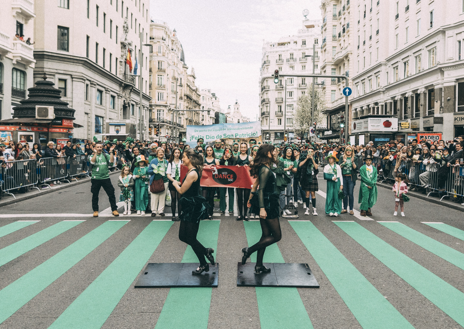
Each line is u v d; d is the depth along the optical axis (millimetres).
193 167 4961
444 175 11359
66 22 33438
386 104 38812
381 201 11891
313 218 9117
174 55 83062
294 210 9375
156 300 4301
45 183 14141
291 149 9914
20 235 7277
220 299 4332
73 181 16578
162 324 3730
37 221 8570
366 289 4645
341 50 52156
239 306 4148
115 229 7781
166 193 9477
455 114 26609
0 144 12672
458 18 26250
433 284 4805
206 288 4660
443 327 3693
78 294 4477
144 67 58469
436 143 14852
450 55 26812
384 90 39125
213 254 6094
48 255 6008
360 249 6395
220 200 9680
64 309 4078
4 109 25000
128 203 9336
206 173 8844
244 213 8961
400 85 35031
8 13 25750
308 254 6105
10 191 12250
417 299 4348
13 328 3658
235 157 9773
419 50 31250
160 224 8273
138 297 4387
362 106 45469
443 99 27406
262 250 5070
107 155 9188
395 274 5172
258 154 4973
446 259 5836
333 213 9312
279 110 92188
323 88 59406
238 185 8766
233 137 12164
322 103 55812
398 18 35750
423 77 30391
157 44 72500
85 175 18422
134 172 9336
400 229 7895
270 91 93125
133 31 52531
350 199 9594
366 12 43875
